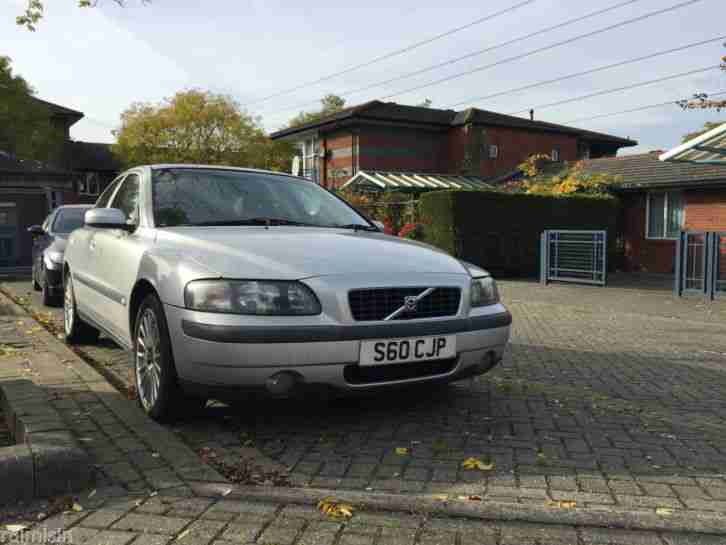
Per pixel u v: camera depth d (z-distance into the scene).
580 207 18.50
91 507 2.69
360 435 3.82
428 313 3.76
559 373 5.77
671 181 18.09
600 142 40.69
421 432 3.91
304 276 3.53
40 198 17.00
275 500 2.79
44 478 2.78
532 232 17.52
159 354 3.78
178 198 4.66
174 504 2.73
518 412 4.39
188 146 43.44
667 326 8.98
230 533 2.50
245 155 44.19
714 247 12.16
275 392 3.39
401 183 22.08
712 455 3.60
